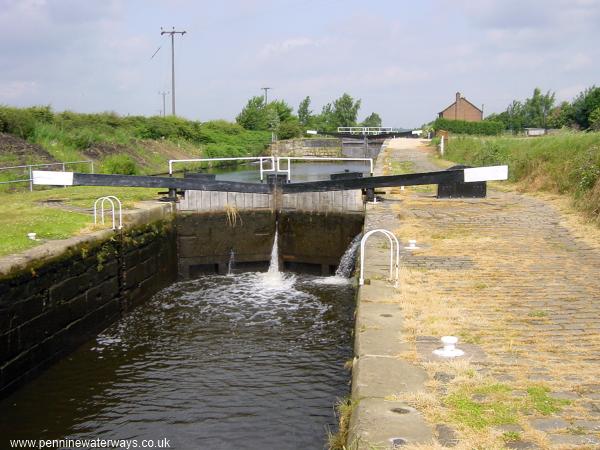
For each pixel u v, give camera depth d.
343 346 9.95
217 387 8.38
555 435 3.89
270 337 10.47
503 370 5.00
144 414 7.64
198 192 16.08
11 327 8.16
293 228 16.67
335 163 50.00
